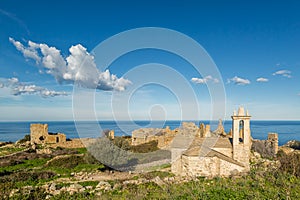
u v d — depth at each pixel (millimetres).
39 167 39469
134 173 32062
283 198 23844
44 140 64875
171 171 33250
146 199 23062
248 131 36500
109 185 26906
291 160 35781
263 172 32750
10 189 26094
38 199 23547
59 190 25938
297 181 29406
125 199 22859
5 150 55812
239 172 33125
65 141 63312
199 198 23172
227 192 24844
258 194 24219
